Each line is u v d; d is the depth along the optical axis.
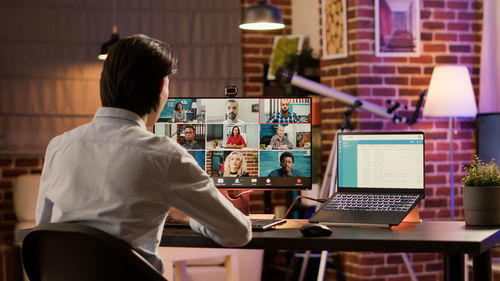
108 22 5.07
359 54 4.19
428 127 4.31
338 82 4.36
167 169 1.47
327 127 4.51
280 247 1.76
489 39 4.22
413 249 1.70
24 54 4.89
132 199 1.44
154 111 1.60
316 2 5.10
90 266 1.40
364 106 3.99
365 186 2.25
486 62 4.24
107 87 1.54
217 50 5.30
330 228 1.94
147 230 1.49
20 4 4.89
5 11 4.86
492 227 1.96
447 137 4.34
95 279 1.41
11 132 4.86
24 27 4.90
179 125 2.28
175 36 5.25
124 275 1.40
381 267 4.18
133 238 1.46
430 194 4.31
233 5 5.32
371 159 2.25
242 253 4.01
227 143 2.26
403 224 2.04
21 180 4.43
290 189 2.24
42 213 1.56
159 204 1.49
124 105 1.54
